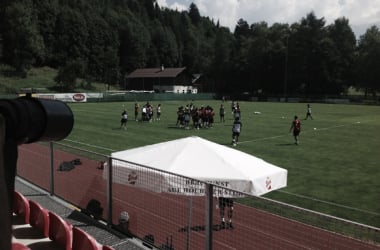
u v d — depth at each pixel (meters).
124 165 7.57
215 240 6.76
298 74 97.38
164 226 7.58
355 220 10.52
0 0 100.75
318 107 63.19
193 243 6.98
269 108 58.75
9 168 1.11
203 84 120.44
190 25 194.38
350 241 6.34
